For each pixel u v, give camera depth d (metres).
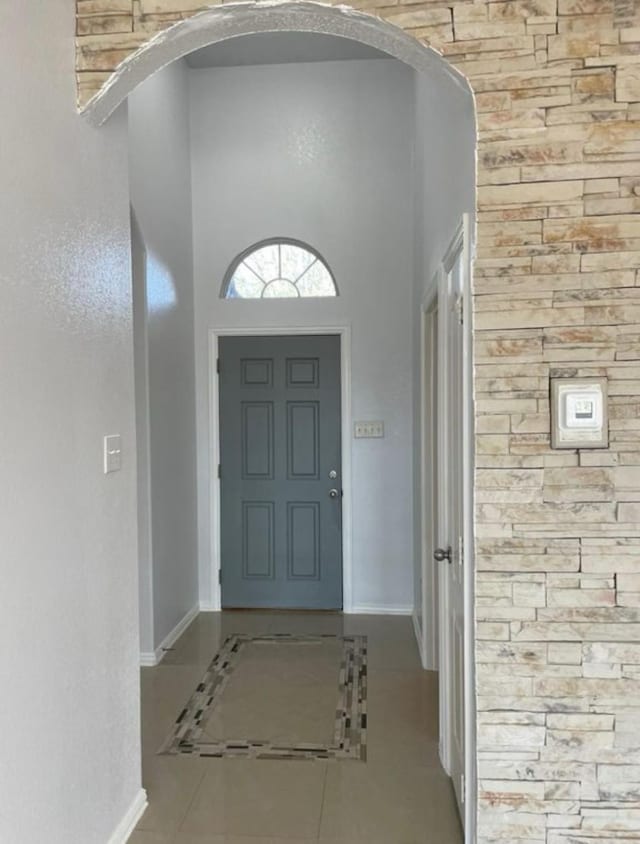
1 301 1.38
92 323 1.83
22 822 1.45
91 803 1.81
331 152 4.26
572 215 1.47
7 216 1.40
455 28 1.48
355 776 2.42
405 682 3.27
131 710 2.11
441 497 2.52
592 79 1.46
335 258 4.28
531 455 1.50
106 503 1.92
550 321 1.48
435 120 2.76
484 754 1.53
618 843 1.51
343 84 4.23
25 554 1.46
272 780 2.39
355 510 4.34
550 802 1.52
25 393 1.47
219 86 4.30
